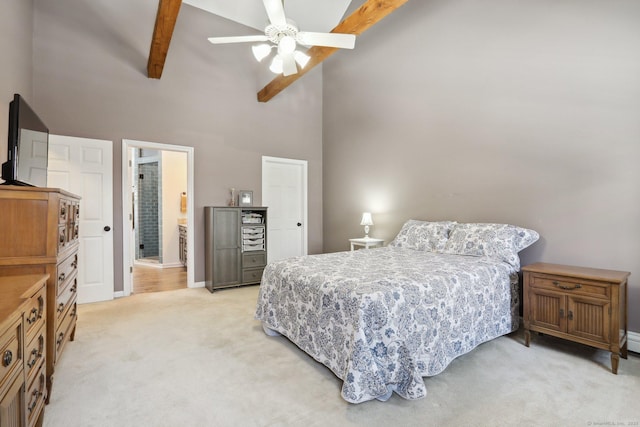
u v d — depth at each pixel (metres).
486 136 3.28
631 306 2.38
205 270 4.46
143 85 4.04
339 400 1.75
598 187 2.54
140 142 4.00
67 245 2.11
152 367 2.12
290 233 5.43
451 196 3.63
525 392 1.82
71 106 3.59
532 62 2.92
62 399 1.74
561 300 2.25
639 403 1.71
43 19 3.47
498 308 2.48
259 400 1.75
